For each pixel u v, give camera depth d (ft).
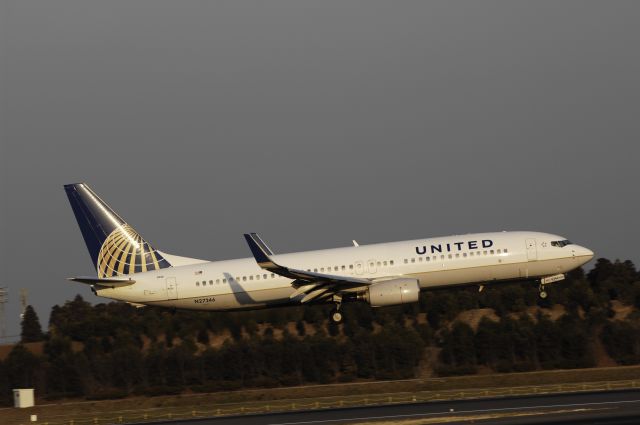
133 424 643.45
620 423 493.77
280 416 617.62
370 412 609.83
